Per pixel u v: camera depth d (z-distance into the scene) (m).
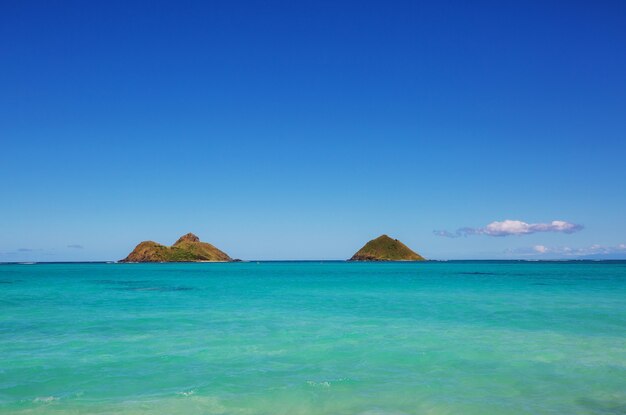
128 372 13.95
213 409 10.80
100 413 10.50
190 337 19.48
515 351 16.67
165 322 23.84
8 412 10.57
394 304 32.47
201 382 12.92
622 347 17.30
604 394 11.88
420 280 67.56
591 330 20.94
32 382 12.95
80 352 16.59
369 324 23.00
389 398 11.56
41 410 10.70
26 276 87.50
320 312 28.02
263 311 28.72
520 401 11.33
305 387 12.43
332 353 16.44
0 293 44.03
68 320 24.66
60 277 83.12
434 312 27.66
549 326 22.16
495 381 13.02
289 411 10.70
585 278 69.31
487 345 17.69
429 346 17.55
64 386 12.59
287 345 17.80
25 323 23.56
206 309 29.84
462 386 12.56
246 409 10.82
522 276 78.38
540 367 14.48
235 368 14.41
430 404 11.12
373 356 15.99
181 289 50.12
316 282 64.19
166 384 12.74
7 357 15.78
